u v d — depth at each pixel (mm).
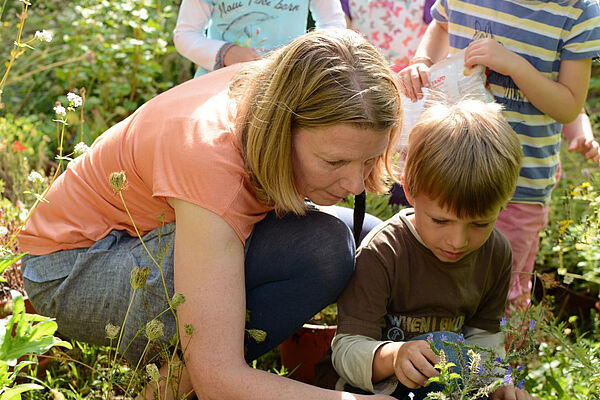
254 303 2029
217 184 1778
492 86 2684
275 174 1768
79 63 4059
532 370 2381
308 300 2002
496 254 2146
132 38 4266
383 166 2012
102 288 2021
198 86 2057
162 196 1835
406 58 3355
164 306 1936
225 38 3043
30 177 1933
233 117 1903
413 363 1774
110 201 2072
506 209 2729
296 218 2016
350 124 1654
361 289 2029
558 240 2756
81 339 2156
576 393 2197
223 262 1769
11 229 2611
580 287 3168
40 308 2160
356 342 1959
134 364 2064
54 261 2105
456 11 2756
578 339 2311
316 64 1692
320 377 2166
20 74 4176
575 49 2555
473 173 1865
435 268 2068
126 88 3984
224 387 1714
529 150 2676
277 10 2988
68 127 3887
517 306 2584
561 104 2562
